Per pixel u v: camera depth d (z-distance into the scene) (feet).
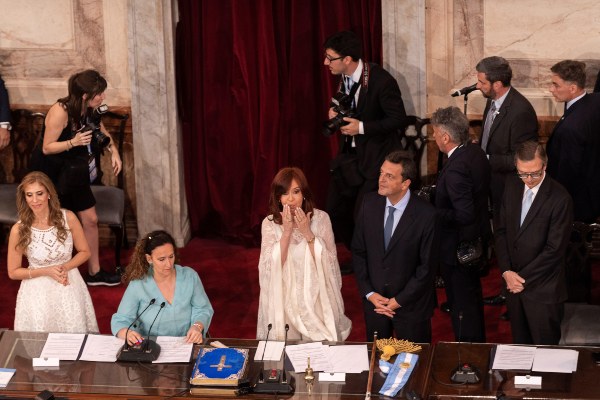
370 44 69.87
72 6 70.74
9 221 67.92
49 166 63.62
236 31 70.90
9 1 70.95
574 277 54.49
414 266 49.01
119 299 65.98
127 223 75.46
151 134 72.54
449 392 40.55
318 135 73.26
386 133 63.52
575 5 66.13
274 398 40.60
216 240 77.00
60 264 52.80
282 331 50.39
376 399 40.24
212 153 74.59
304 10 70.03
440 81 69.36
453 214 51.96
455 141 51.75
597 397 39.86
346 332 52.54
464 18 67.77
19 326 52.75
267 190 74.13
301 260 50.26
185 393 41.16
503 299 63.57
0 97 71.00
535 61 67.62
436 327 60.54
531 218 48.78
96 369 43.32
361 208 49.80
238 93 72.74
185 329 48.01
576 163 61.16
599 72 63.87
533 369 42.04
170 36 71.05
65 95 72.43
